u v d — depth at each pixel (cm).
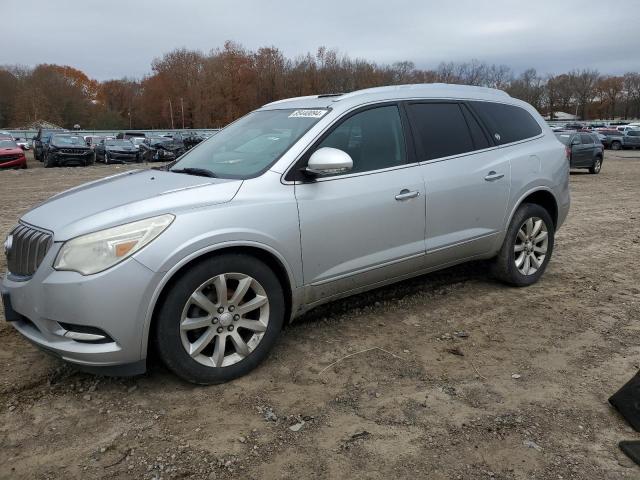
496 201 464
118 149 2995
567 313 446
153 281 293
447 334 403
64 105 9719
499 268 496
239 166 366
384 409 302
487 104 487
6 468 253
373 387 326
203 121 9219
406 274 422
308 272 358
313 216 354
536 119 532
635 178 1848
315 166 343
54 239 296
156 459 260
